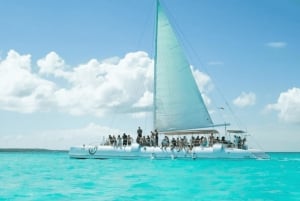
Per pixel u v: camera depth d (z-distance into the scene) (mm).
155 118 41219
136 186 19391
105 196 16344
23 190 18047
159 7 40969
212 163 34094
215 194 17109
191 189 18500
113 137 39500
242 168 30047
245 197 16422
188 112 40781
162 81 41125
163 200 15523
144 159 37062
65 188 18688
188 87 40812
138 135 39250
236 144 38344
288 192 17781
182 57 40750
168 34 40812
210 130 40406
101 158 38375
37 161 43219
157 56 41250
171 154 36688
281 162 36312
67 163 35719
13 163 39438
